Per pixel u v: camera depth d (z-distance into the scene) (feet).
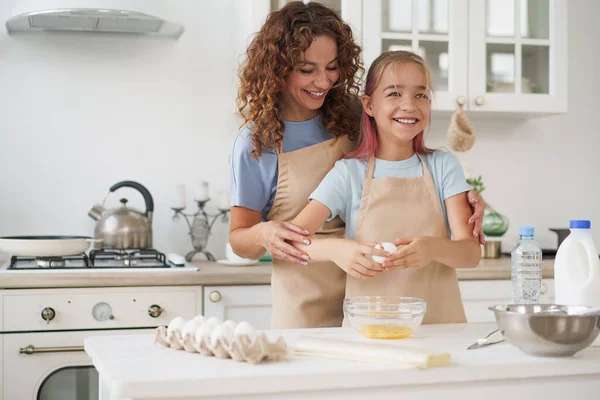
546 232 11.53
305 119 6.40
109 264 9.10
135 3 9.19
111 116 10.28
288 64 5.92
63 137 10.16
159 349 4.47
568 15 11.60
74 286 8.25
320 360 4.15
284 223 5.66
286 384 3.77
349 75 6.33
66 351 8.22
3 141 10.01
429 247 5.30
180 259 9.12
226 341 4.14
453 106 10.03
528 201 11.47
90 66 10.21
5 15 9.98
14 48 10.02
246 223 6.34
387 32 9.82
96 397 8.37
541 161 11.51
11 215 10.03
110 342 4.69
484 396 4.07
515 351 4.42
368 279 5.79
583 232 5.10
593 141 11.69
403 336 4.82
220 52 10.56
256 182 6.32
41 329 8.19
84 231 10.21
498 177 11.37
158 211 10.43
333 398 3.87
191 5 10.46
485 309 9.21
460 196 5.95
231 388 3.71
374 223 5.90
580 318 4.14
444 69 10.02
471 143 10.06
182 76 10.46
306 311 6.31
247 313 8.71
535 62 10.34
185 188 10.48
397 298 5.12
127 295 8.38
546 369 4.11
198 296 8.56
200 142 10.53
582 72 11.64
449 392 4.02
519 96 10.23
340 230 6.36
